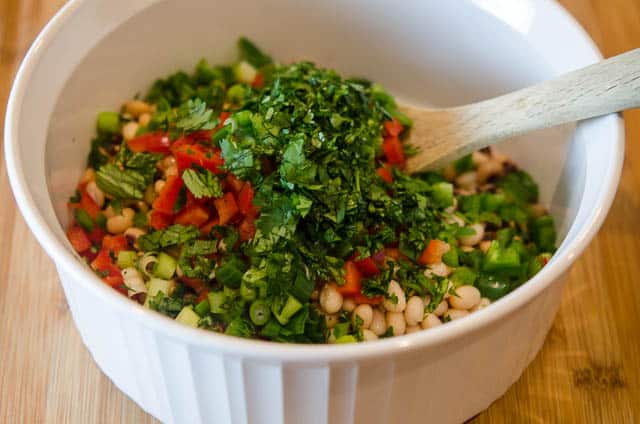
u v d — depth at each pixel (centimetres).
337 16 49
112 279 41
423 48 49
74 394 41
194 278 40
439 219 44
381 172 43
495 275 43
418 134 46
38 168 38
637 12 54
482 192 47
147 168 44
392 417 37
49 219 37
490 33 46
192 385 36
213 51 49
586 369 42
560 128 44
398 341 33
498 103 43
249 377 34
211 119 43
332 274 39
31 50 41
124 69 46
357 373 34
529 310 36
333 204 39
